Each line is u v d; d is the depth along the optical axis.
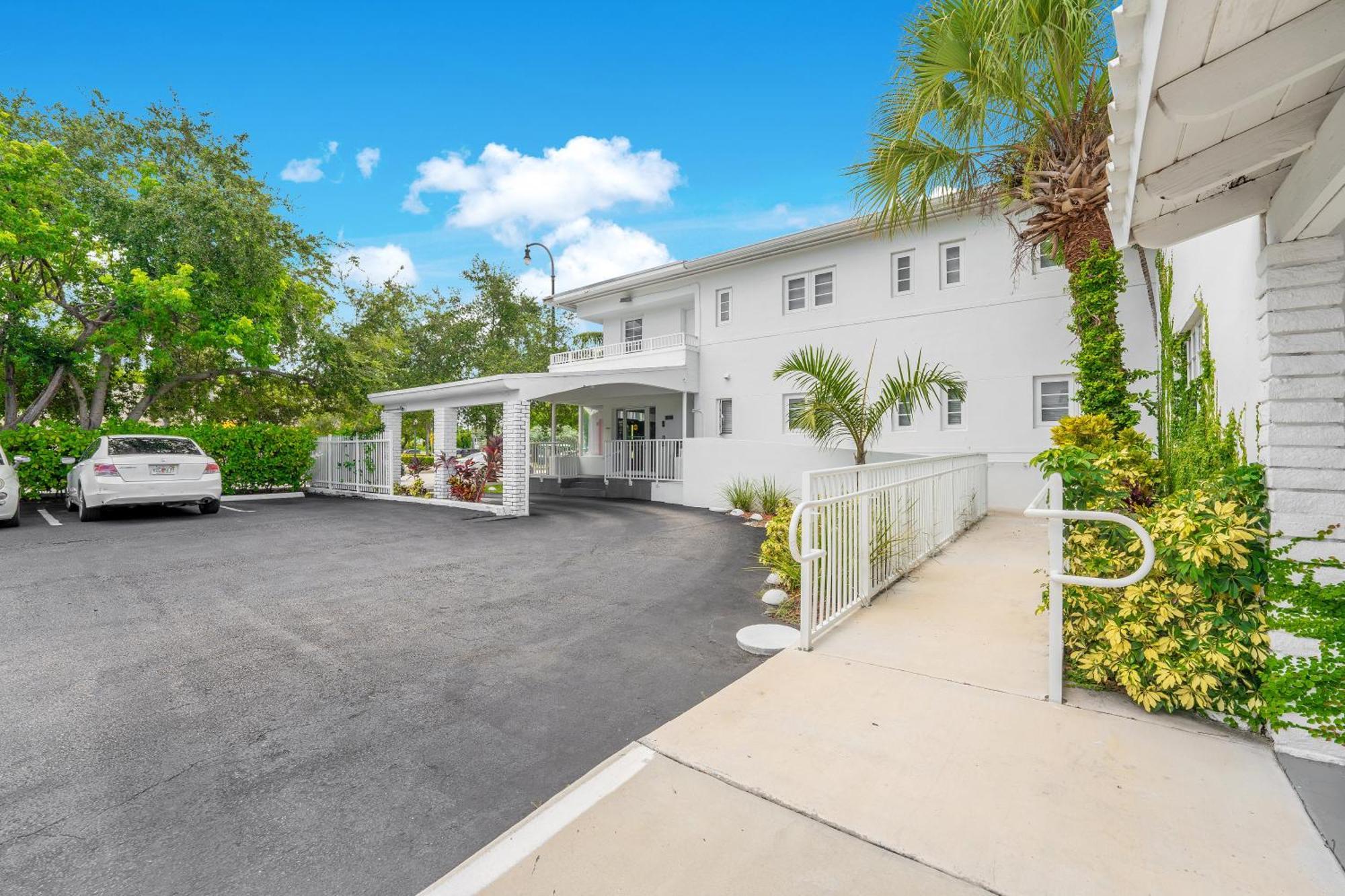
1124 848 2.21
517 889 2.05
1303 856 2.15
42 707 3.56
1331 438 2.82
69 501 12.61
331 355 19.23
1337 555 2.79
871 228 14.13
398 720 3.40
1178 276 7.74
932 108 7.86
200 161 17.06
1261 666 2.97
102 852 2.29
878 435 11.96
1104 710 3.29
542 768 2.89
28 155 13.81
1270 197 3.23
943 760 2.83
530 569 7.33
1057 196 7.87
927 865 2.15
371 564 7.62
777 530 6.21
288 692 3.79
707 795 2.59
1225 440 4.78
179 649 4.56
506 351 27.88
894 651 4.21
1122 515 3.23
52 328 16.02
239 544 8.92
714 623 5.13
